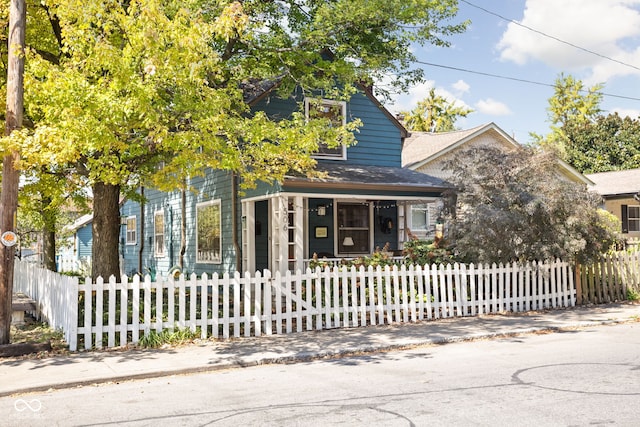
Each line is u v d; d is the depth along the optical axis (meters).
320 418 5.71
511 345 10.00
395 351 9.73
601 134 46.47
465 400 6.27
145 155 13.24
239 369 8.52
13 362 8.70
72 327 9.55
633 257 16.31
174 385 7.52
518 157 14.38
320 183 15.06
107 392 7.18
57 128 9.40
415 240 17.08
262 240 18.27
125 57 9.34
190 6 11.36
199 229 21.25
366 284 13.48
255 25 13.07
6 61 12.21
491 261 13.76
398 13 13.52
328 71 14.59
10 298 9.44
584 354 8.95
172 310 10.39
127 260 29.70
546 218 13.79
